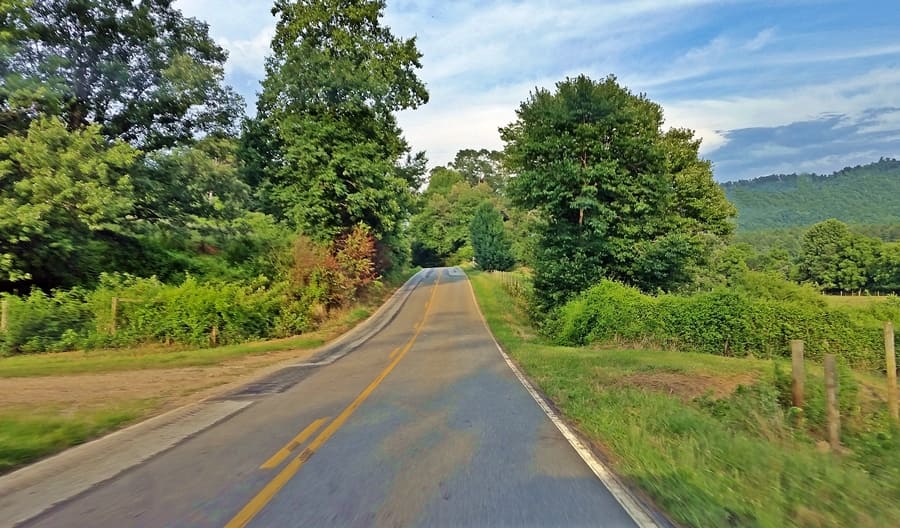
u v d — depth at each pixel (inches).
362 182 1521.9
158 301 823.7
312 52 1583.4
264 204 1632.6
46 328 742.5
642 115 1288.1
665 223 1323.8
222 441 302.0
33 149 800.9
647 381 510.9
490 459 261.3
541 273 1262.3
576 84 1242.0
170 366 640.4
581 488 219.5
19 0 845.8
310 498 210.1
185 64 1122.0
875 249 2933.1
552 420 349.4
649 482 218.7
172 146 1200.8
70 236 882.8
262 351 794.8
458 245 4414.4
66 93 948.6
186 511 198.5
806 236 3186.5
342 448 283.3
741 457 256.4
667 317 856.9
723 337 811.4
